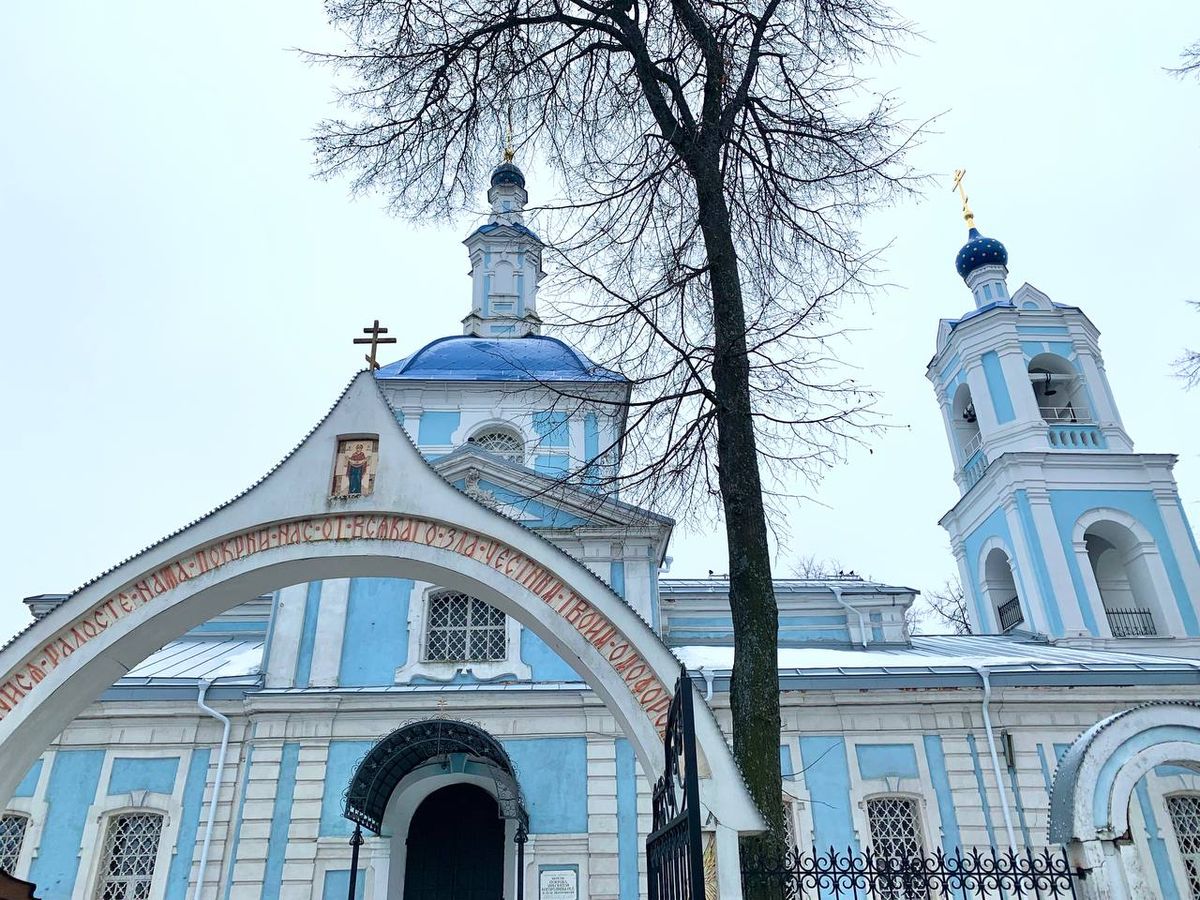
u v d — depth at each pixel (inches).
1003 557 941.8
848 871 278.8
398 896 585.0
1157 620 831.1
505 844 606.5
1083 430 922.7
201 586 312.2
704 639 789.9
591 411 369.1
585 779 581.9
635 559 653.9
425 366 839.7
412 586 647.1
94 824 570.3
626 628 293.1
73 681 301.6
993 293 1026.7
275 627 627.5
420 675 617.0
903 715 622.5
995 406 942.4
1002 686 627.5
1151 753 335.9
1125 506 876.6
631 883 553.6
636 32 350.6
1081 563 841.5
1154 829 581.9
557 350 866.1
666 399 310.8
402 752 520.7
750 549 286.2
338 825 570.3
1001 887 299.9
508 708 600.4
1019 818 592.4
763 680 270.1
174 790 582.6
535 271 1024.2
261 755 586.2
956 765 607.5
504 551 311.1
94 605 308.3
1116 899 305.6
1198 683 633.6
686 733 207.3
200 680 607.8
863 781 601.0
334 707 596.1
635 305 312.8
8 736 289.1
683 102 345.4
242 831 565.3
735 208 351.3
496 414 796.6
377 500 318.3
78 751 592.4
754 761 260.2
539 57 361.1
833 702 621.9
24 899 283.7
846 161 343.9
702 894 192.9
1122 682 633.0
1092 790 326.6
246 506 320.5
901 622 810.2
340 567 320.5
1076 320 971.9
